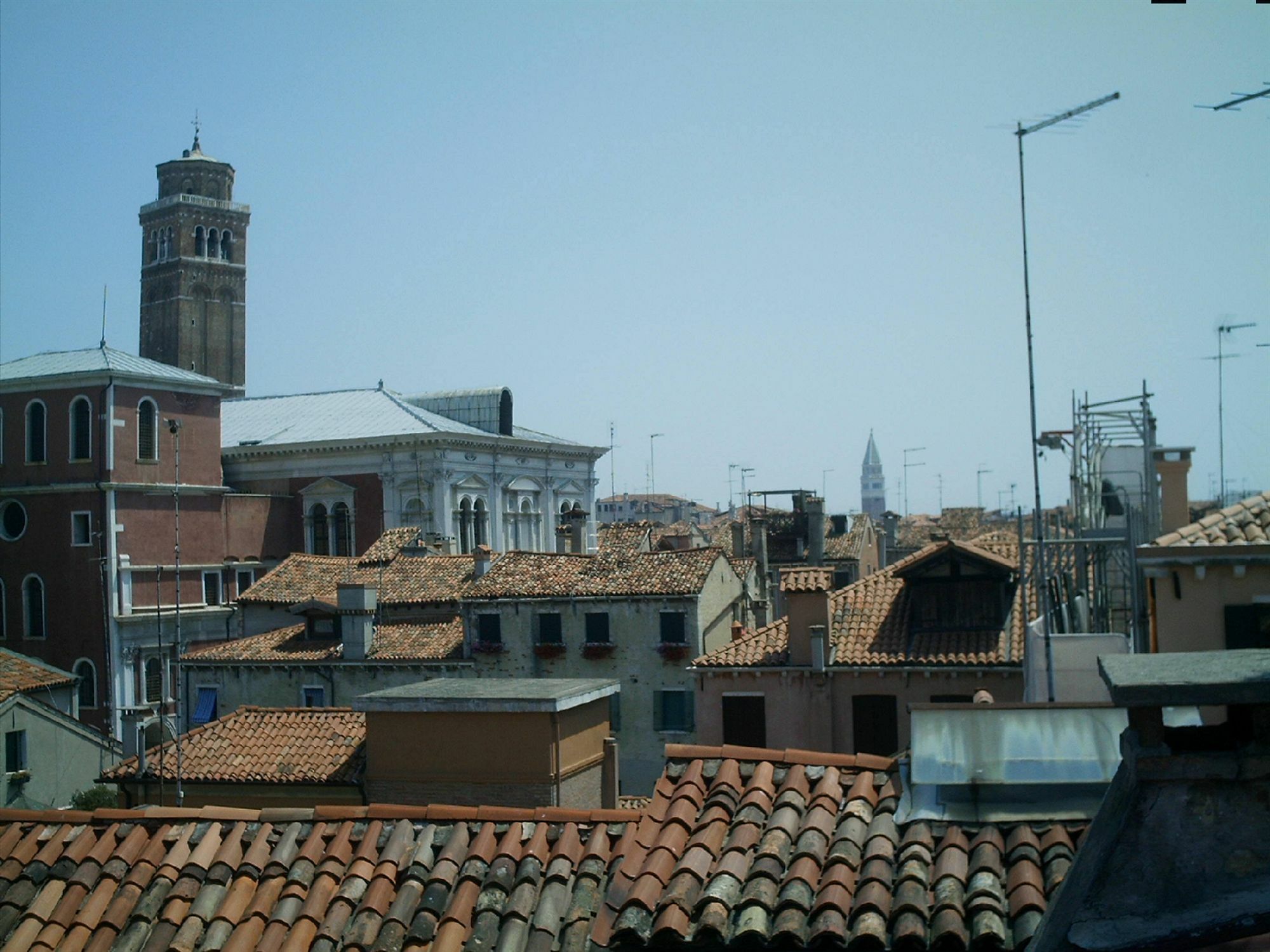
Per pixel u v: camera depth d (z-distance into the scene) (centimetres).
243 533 7694
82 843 1234
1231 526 1891
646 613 4284
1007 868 983
